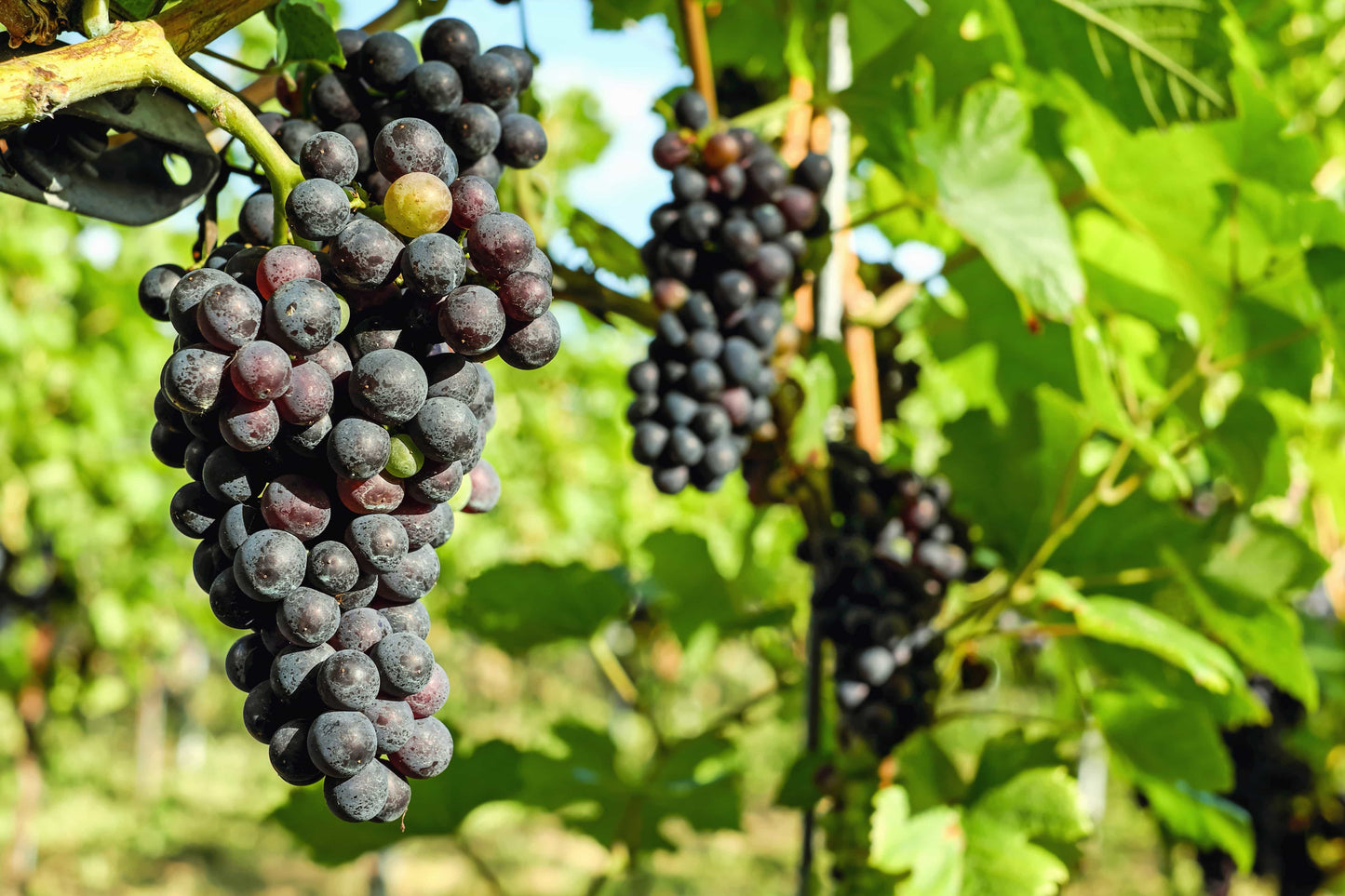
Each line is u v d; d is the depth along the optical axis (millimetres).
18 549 2604
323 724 417
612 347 3020
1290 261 842
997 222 762
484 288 430
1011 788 755
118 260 2703
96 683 3219
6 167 482
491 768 892
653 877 3914
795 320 840
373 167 515
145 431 2924
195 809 4902
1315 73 1124
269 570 421
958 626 835
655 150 674
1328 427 1216
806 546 840
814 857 811
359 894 4070
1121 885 3615
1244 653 872
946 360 1058
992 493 905
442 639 4934
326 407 427
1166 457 792
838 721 797
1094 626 749
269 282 425
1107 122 841
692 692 5926
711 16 933
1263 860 1097
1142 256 942
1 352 2266
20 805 2824
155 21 447
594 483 3021
